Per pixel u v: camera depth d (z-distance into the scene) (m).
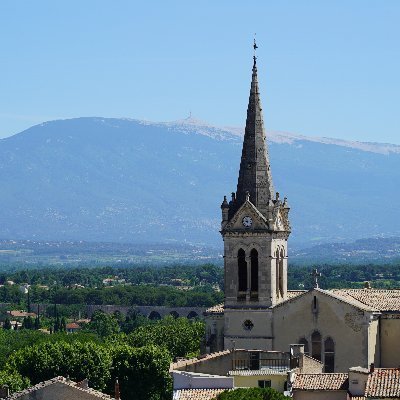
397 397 197.38
